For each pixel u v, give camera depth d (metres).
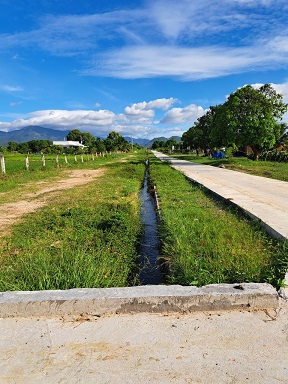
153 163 31.23
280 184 12.93
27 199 10.22
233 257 4.13
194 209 7.77
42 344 2.37
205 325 2.60
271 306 2.85
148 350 2.29
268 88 26.78
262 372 2.06
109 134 94.69
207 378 2.01
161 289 2.95
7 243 5.56
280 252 4.32
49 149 62.41
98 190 12.09
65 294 2.87
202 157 46.56
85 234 6.05
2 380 2.00
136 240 6.21
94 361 2.18
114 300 2.79
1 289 3.26
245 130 25.70
